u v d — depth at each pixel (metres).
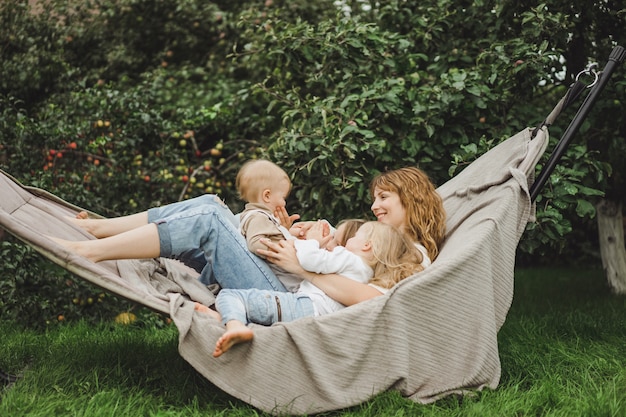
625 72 4.79
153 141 5.92
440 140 4.78
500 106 4.97
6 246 4.52
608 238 5.97
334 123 4.73
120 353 3.51
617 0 4.89
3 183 3.37
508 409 2.74
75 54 7.96
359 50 4.89
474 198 3.45
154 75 7.29
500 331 4.23
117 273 3.09
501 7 4.95
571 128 3.45
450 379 2.83
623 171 5.36
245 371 2.68
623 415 2.68
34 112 7.11
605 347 3.91
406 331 2.76
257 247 3.04
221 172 6.01
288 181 3.32
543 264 8.60
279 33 5.18
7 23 7.54
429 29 5.14
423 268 3.04
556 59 4.86
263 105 6.61
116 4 7.80
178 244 3.00
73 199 5.00
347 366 2.71
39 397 2.82
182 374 3.22
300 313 2.87
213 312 2.87
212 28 7.73
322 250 2.97
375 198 3.38
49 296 4.70
